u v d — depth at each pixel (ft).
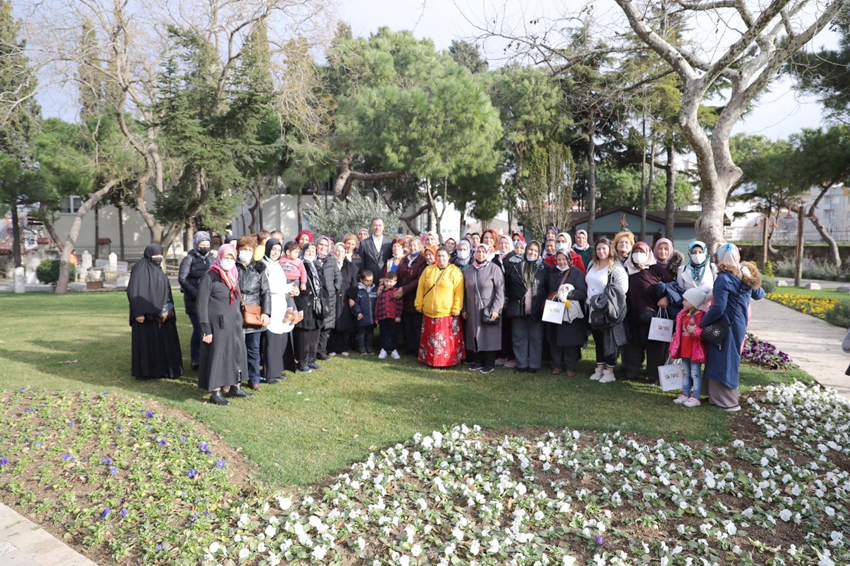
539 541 11.68
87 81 63.93
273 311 22.52
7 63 63.36
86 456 15.49
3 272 102.53
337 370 25.61
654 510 13.07
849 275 91.71
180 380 23.98
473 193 99.50
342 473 14.85
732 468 15.44
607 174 132.16
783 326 39.34
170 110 58.90
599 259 23.50
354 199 49.70
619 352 25.76
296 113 65.98
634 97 39.86
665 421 18.88
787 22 27.86
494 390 22.50
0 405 19.38
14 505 13.05
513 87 75.61
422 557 11.14
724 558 11.37
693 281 21.53
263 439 17.06
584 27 32.45
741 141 101.76
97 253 122.31
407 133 70.95
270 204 121.80
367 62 88.17
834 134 73.41
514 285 24.80
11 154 89.15
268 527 11.74
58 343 31.48
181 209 64.59
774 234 143.02
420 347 27.04
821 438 17.26
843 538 11.96
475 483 14.17
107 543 11.54
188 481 14.03
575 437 17.16
